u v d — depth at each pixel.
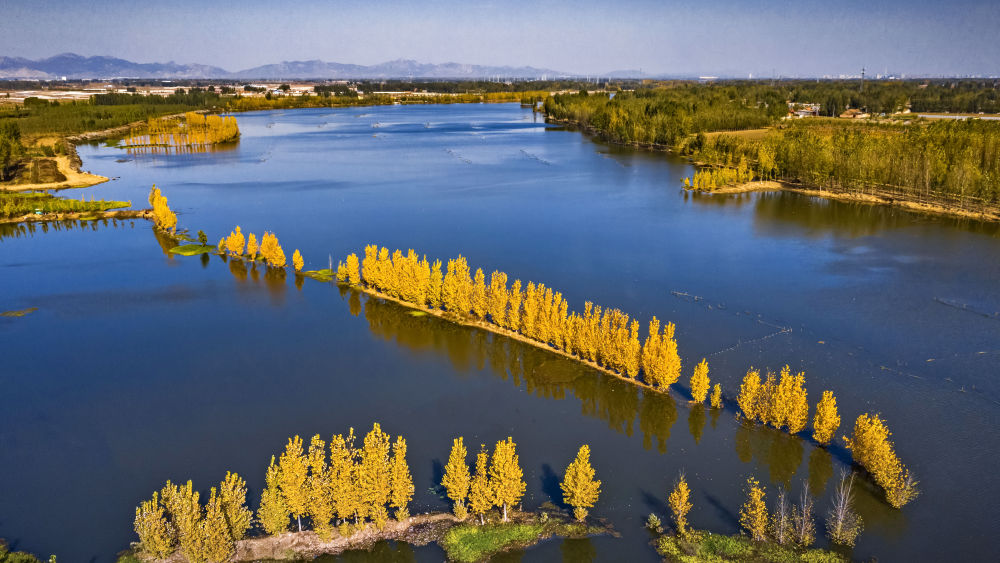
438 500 64.12
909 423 75.00
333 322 106.38
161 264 135.62
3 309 112.56
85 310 112.19
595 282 121.00
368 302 114.12
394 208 182.00
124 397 84.31
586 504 59.97
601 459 70.31
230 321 107.31
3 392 85.56
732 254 136.62
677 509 58.44
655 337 82.88
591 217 169.88
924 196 176.75
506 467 58.00
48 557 57.59
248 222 167.38
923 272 123.06
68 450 73.38
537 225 162.38
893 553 55.91
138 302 115.50
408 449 72.38
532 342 97.62
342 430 76.31
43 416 80.12
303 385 86.88
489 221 166.88
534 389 85.00
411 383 87.06
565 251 140.50
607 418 78.25
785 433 74.06
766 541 56.72
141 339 100.94
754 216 168.62
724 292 115.06
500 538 57.88
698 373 77.56
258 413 80.31
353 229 160.25
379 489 57.53
